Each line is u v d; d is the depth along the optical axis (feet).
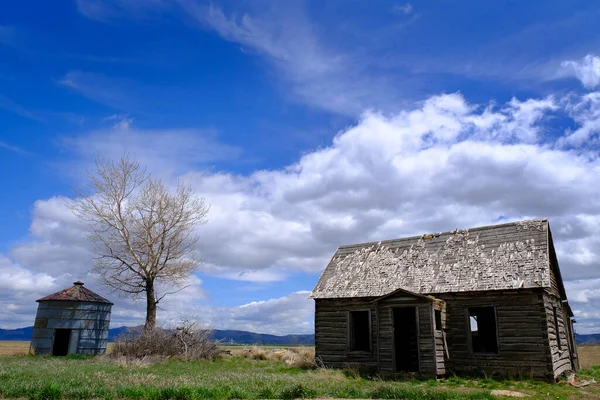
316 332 84.74
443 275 75.61
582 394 51.60
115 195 111.55
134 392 39.17
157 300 110.73
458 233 83.20
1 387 39.73
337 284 86.12
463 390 53.01
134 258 109.50
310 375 65.36
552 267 78.28
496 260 72.90
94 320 103.24
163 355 91.15
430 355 66.13
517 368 64.64
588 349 196.34
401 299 70.33
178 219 113.91
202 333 100.78
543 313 64.54
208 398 39.73
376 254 89.51
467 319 70.54
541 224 74.59
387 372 69.15
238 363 89.30
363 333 87.15
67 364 70.54
